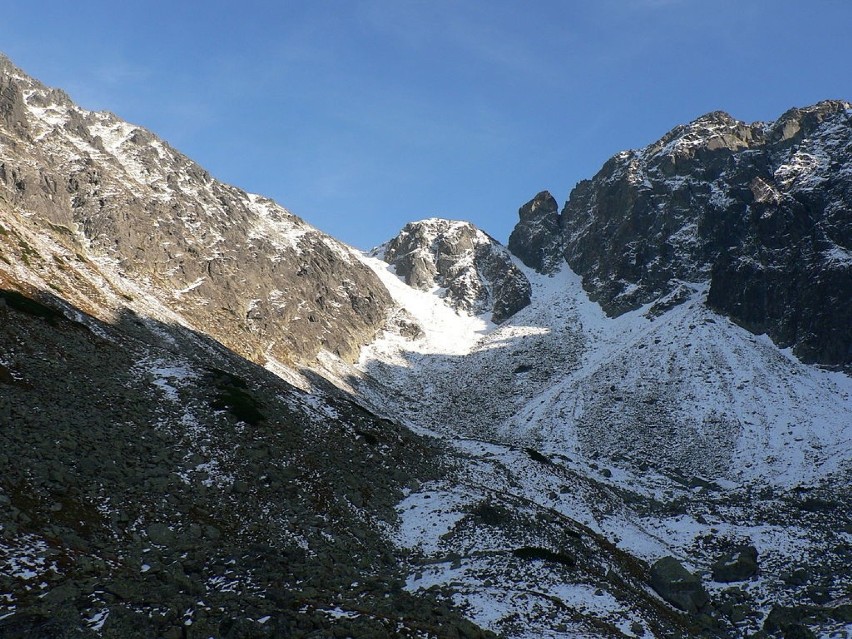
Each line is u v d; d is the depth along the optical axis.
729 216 185.00
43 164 128.50
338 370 146.38
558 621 36.16
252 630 24.88
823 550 65.75
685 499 90.75
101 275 98.62
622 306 183.88
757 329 153.88
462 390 154.62
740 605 52.03
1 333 50.72
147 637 23.70
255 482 47.00
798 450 108.44
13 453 36.19
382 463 61.88
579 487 80.88
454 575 41.38
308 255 186.88
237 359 99.75
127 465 41.44
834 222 165.00
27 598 24.91
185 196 163.25
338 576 36.53
